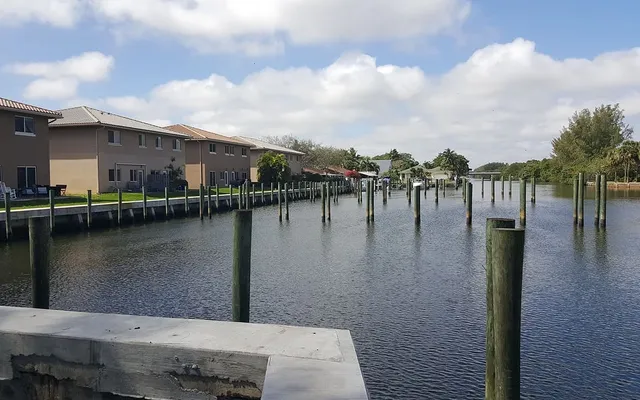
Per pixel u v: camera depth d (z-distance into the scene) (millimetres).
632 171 67000
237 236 6672
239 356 4363
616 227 24891
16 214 20109
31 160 30844
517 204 42938
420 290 12656
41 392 4820
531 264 15820
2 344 4863
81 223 24031
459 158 121188
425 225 27562
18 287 13055
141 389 4598
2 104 28828
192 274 14766
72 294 12359
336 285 13289
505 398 4598
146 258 17500
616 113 88188
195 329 4996
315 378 3824
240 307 6688
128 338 4691
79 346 4695
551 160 96438
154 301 11742
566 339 9000
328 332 4938
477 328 9609
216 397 4445
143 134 41000
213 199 36375
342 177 76375
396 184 84562
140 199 31703
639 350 8477
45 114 31172
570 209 36219
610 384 7246
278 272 15086
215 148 51281
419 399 6742
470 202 26984
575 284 13102
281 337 4773
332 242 21609
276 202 48156
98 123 35469
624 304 11211
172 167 44469
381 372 7590
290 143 87812
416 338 9055
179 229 26375
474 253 18312
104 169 36781
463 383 7211
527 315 10414
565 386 7188
